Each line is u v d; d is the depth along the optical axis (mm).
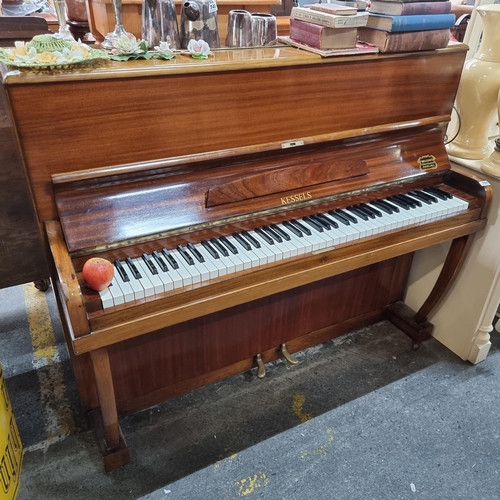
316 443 1690
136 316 1188
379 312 2279
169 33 1446
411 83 1650
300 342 2082
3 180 1596
